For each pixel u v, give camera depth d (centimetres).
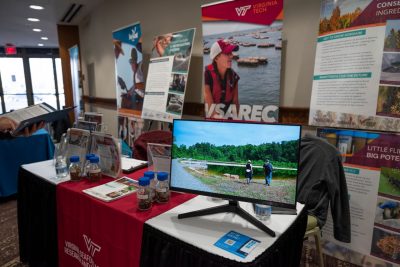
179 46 286
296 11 222
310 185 169
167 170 140
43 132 340
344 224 172
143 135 239
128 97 370
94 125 207
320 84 199
